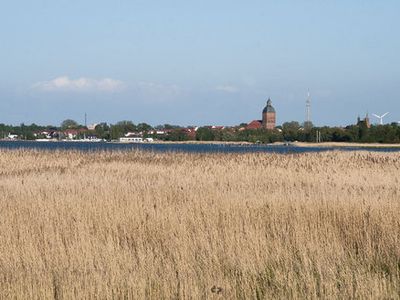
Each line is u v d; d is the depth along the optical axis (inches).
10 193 1106.7
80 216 868.6
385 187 1233.4
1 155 2123.5
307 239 748.0
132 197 1017.5
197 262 660.1
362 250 731.4
